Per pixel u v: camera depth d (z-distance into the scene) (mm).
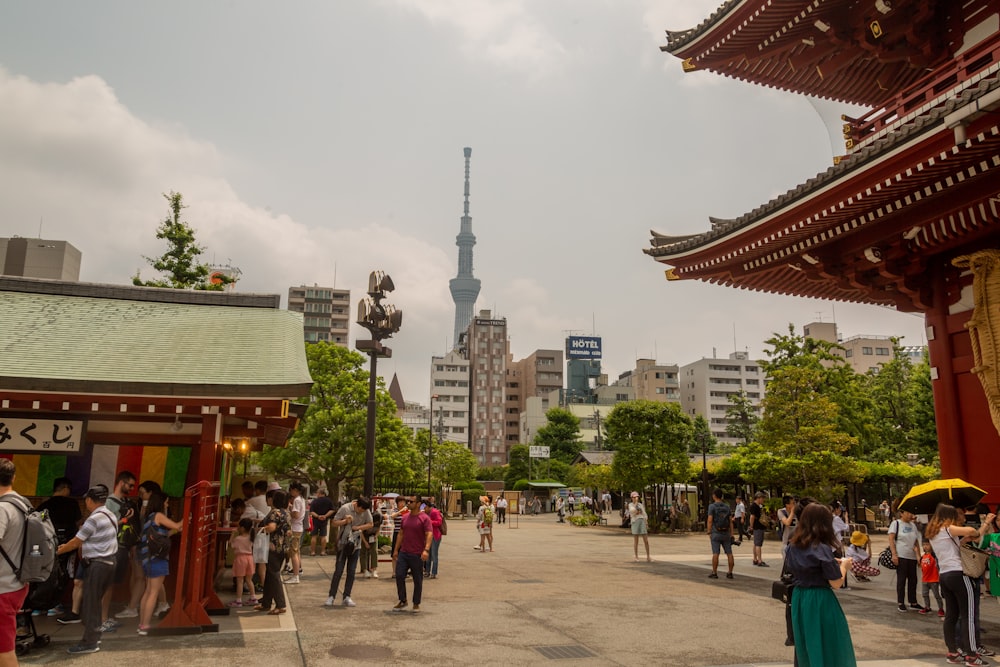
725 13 16953
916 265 14227
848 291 18125
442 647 8180
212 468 9375
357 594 12336
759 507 18000
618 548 23469
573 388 131125
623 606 11305
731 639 8836
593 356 133750
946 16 15055
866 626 10078
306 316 126625
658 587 13641
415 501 10914
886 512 34219
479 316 129125
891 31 15375
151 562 8672
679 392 121562
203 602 9242
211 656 7492
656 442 32750
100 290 11594
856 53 16922
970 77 11742
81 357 9273
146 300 11703
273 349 10219
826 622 5574
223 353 9922
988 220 12117
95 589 7656
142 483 10227
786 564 5910
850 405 37250
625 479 33062
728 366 120812
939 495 10008
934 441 39000
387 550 20125
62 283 11461
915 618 10766
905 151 10781
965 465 13648
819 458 28625
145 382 8734
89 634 7582
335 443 30234
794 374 30703
